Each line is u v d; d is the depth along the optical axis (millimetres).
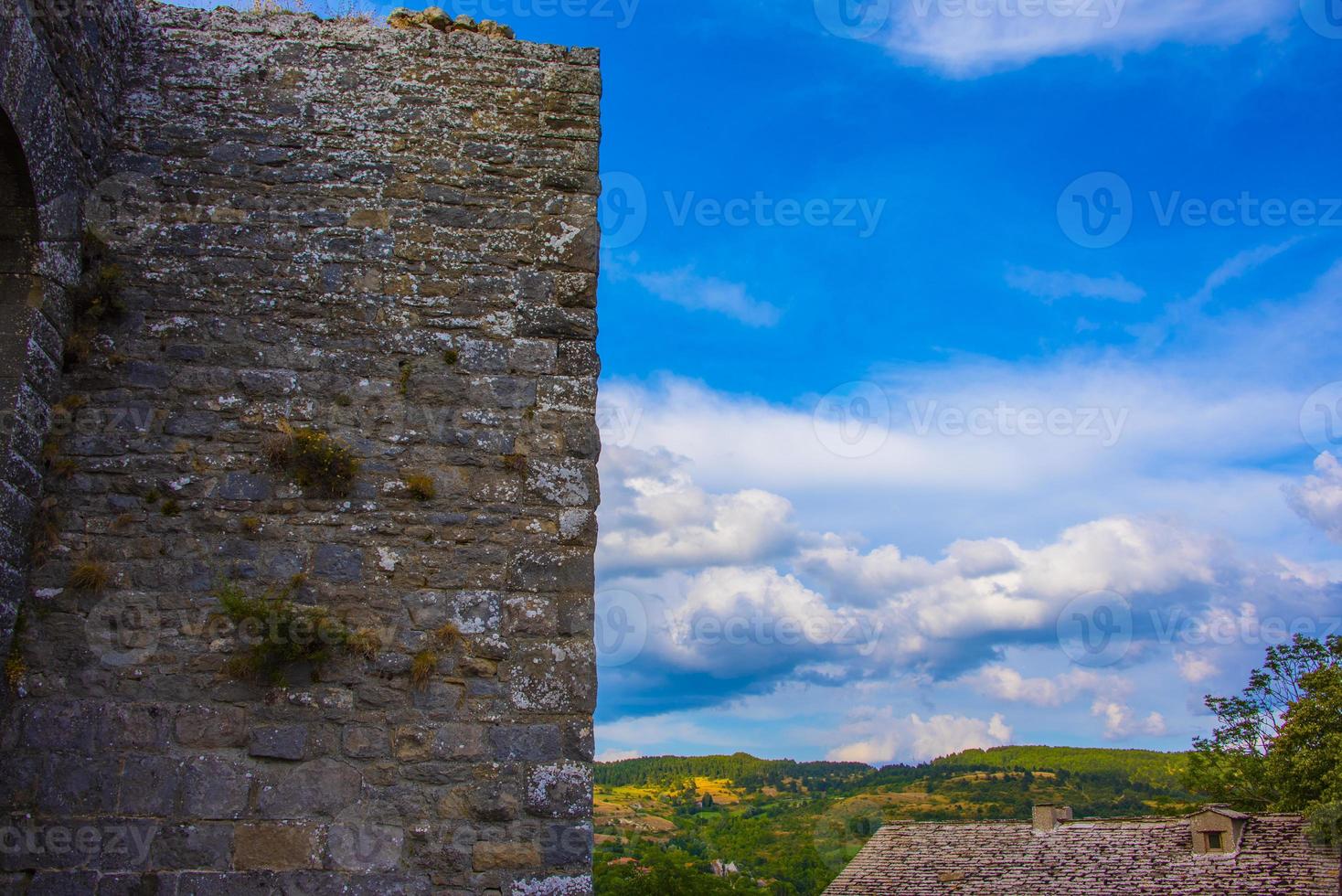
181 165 5785
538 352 5695
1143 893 17453
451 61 6293
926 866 20000
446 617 5090
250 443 5289
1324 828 17281
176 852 4574
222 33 6137
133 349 5379
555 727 4988
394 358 5555
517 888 4688
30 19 4891
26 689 4727
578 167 6141
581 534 5367
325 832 4672
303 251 5699
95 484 5098
